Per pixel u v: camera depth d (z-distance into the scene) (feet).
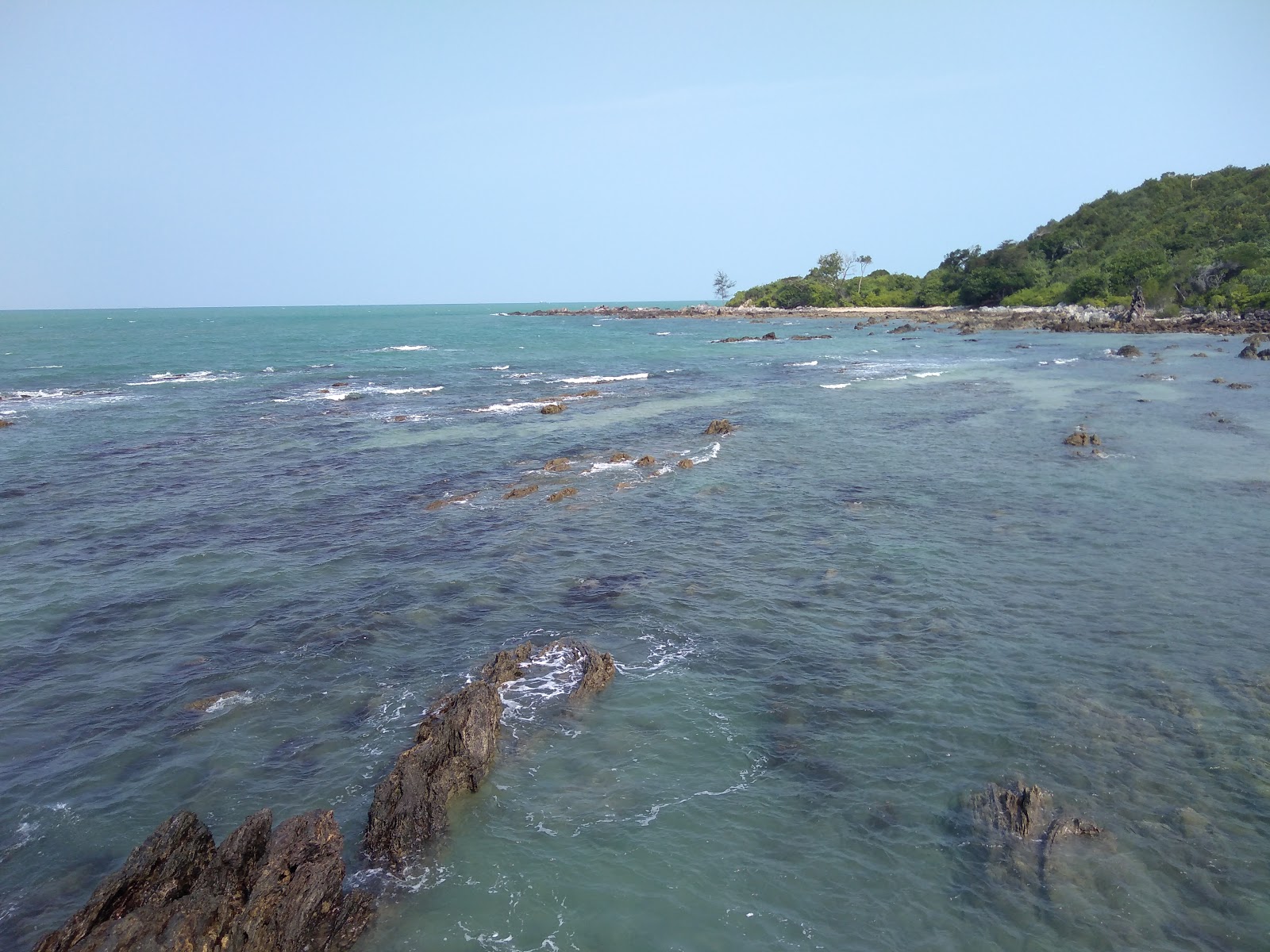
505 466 115.85
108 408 164.04
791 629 63.10
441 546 82.58
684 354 296.51
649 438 136.26
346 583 72.69
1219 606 64.95
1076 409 157.38
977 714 50.42
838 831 40.63
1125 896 35.86
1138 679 53.83
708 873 37.96
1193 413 149.59
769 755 47.16
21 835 40.52
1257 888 36.11
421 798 41.60
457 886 37.40
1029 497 97.66
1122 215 525.34
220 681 55.36
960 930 34.35
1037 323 387.55
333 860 36.35
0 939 33.88
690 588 71.46
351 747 48.06
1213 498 94.94
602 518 91.71
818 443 131.23
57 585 71.77
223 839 39.68
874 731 49.06
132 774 45.39
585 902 36.29
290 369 240.73
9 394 182.39
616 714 51.57
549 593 70.69
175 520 90.58
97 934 31.32
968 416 153.79
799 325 477.36
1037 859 38.14
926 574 73.56
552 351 309.42
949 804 42.27
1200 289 390.83
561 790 44.27
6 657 58.59
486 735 46.57
